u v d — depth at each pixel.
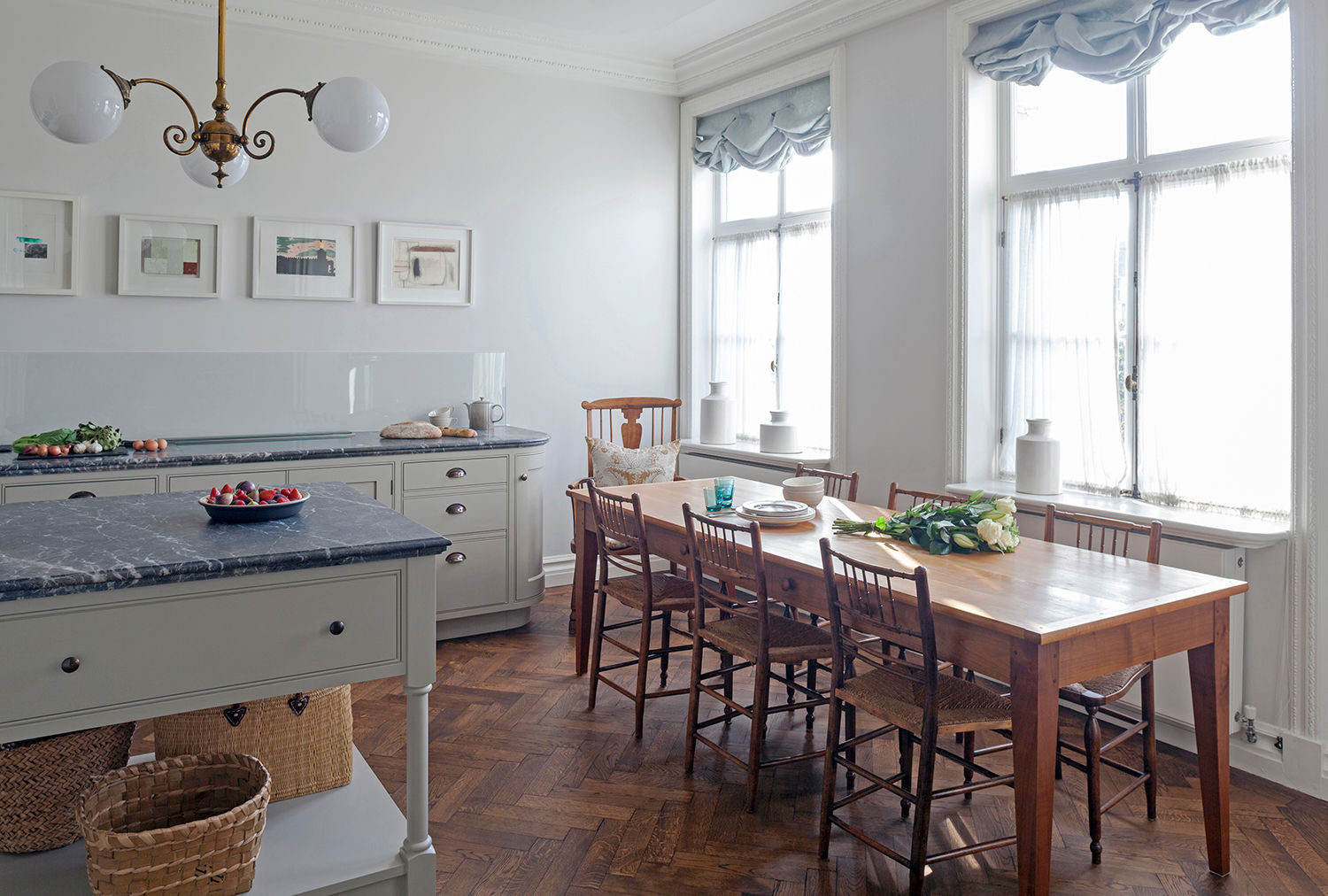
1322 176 2.92
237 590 1.94
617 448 4.93
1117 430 3.76
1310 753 2.97
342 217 4.82
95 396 4.24
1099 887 2.44
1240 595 3.15
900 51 4.38
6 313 4.12
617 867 2.52
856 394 4.71
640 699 3.38
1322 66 2.91
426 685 2.15
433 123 5.04
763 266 5.52
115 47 4.28
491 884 2.44
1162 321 3.60
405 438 4.59
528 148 5.32
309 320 4.77
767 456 5.10
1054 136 3.99
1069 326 3.92
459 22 4.96
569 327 5.52
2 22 4.06
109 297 4.32
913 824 2.77
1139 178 3.65
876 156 4.54
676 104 5.84
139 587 1.84
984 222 4.16
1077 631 2.14
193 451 4.09
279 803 2.42
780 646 2.95
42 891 2.00
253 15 4.52
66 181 4.21
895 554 2.85
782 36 4.96
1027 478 3.85
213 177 3.07
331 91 2.59
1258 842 2.67
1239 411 3.38
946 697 2.52
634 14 4.89
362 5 4.71
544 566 5.54
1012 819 2.80
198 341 4.52
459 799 2.90
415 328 5.05
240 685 1.96
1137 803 2.91
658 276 5.82
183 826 1.82
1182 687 3.26
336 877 2.07
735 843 2.66
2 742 1.73
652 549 3.47
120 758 2.28
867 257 4.61
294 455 4.08
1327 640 2.96
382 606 2.10
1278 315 3.27
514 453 4.64
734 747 3.32
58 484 3.63
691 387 5.88
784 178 5.41
